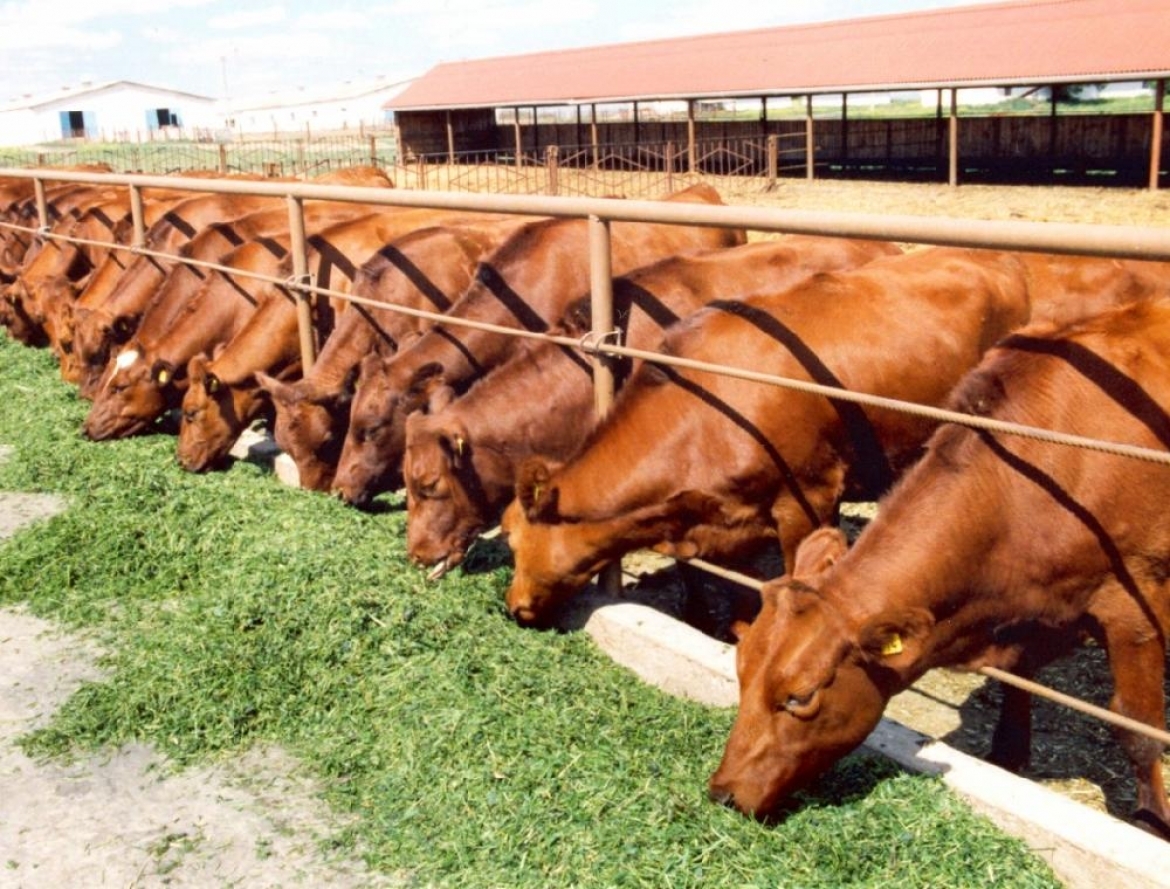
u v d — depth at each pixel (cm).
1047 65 2678
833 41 3481
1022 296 621
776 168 3158
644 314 610
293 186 762
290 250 911
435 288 794
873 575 403
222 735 475
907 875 359
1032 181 2764
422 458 610
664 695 498
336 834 411
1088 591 423
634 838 380
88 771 459
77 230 1300
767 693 387
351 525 670
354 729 471
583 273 703
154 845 411
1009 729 473
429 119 4381
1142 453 340
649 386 531
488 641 527
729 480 522
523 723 452
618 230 758
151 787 447
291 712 488
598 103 3544
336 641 519
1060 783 468
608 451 530
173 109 11319
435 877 381
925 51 3056
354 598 546
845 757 423
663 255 763
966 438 419
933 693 551
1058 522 412
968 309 582
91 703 502
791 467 532
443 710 464
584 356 613
